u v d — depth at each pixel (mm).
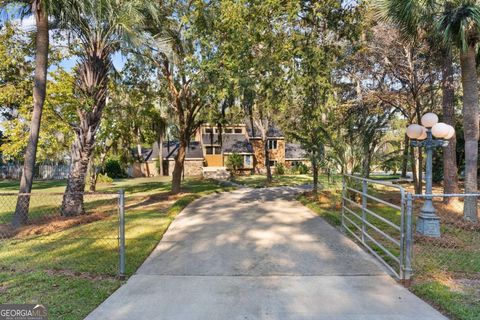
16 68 13133
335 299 3592
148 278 4273
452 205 9734
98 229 7039
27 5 7863
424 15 7066
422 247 5441
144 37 9438
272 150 33281
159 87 15000
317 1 8164
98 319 3172
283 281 4125
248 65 8227
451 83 9922
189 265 4781
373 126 10234
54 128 14039
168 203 11750
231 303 3508
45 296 3676
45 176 27719
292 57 8109
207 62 8773
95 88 8844
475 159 7344
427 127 6297
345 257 5094
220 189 16312
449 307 3303
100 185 20922
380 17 7965
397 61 12055
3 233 6770
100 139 15938
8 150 15297
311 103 9484
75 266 4695
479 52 7871
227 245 5848
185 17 9562
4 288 3900
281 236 6469
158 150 33844
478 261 4746
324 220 8055
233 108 14820
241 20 7824
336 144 10367
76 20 8086
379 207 9594
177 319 3160
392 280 4137
